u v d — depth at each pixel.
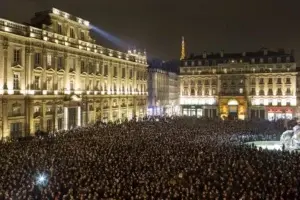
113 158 36.09
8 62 54.53
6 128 54.09
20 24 57.12
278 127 73.19
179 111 129.62
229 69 113.12
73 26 72.38
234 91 111.81
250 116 109.88
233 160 36.25
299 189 27.27
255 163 35.22
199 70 118.00
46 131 62.75
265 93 108.06
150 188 26.55
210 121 83.44
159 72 126.38
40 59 61.91
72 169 31.11
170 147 42.94
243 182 28.70
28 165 31.98
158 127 66.38
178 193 25.83
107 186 26.27
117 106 91.12
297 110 104.94
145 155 37.59
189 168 32.59
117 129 62.28
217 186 28.06
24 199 23.61
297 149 45.72
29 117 58.91
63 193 25.72
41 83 62.09
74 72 72.06
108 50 86.75
